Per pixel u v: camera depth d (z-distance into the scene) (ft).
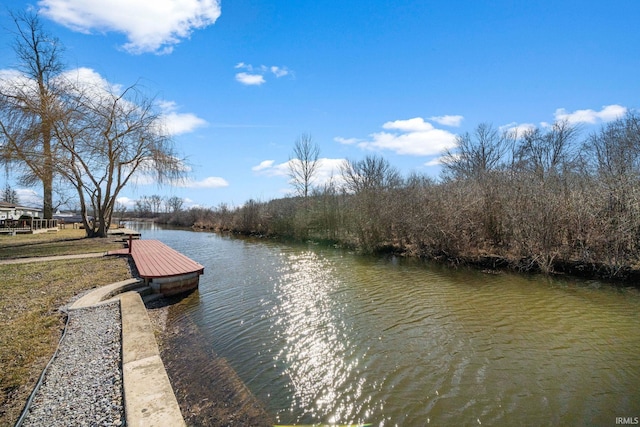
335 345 17.67
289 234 77.82
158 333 19.20
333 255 51.49
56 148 50.29
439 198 44.88
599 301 24.97
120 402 10.14
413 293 27.89
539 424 11.31
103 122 53.67
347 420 11.53
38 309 18.92
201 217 140.56
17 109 45.78
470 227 40.19
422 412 11.95
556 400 12.64
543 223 34.78
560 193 36.14
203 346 17.54
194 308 24.23
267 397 12.85
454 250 41.09
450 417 11.67
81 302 20.38
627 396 12.88
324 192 70.64
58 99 48.88
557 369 14.92
